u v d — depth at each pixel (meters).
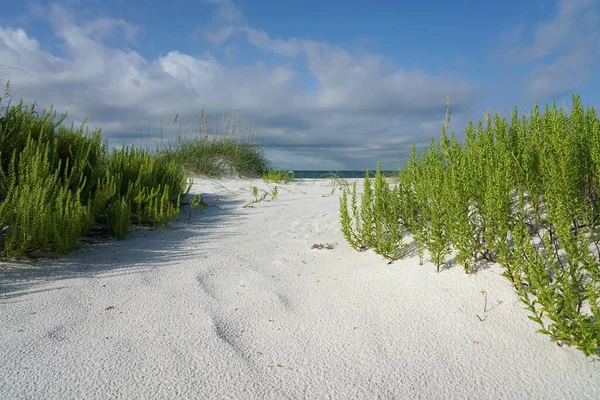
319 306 2.82
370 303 2.80
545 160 3.01
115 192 5.18
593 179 3.04
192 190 8.27
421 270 3.18
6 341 2.30
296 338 2.37
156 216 5.33
